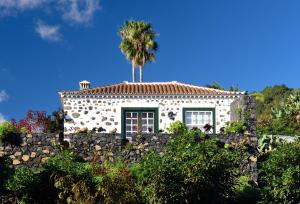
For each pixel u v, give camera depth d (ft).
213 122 91.50
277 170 62.49
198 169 59.31
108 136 75.36
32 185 62.44
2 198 62.75
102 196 59.62
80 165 65.31
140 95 91.30
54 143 74.33
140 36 142.82
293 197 60.49
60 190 62.03
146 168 59.62
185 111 91.56
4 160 69.62
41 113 96.73
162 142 75.41
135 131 90.94
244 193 66.90
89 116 90.74
